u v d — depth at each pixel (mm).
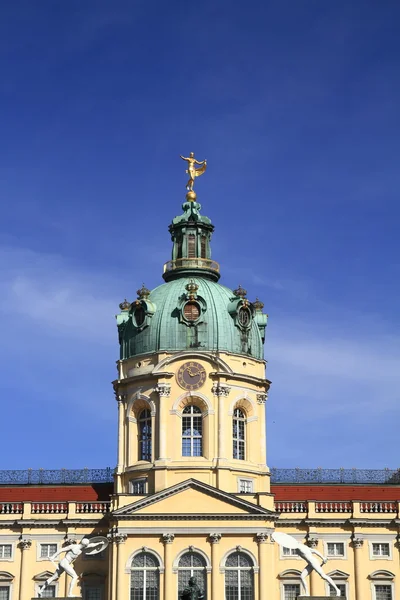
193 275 110500
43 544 102438
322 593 101312
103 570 100812
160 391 103062
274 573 100688
